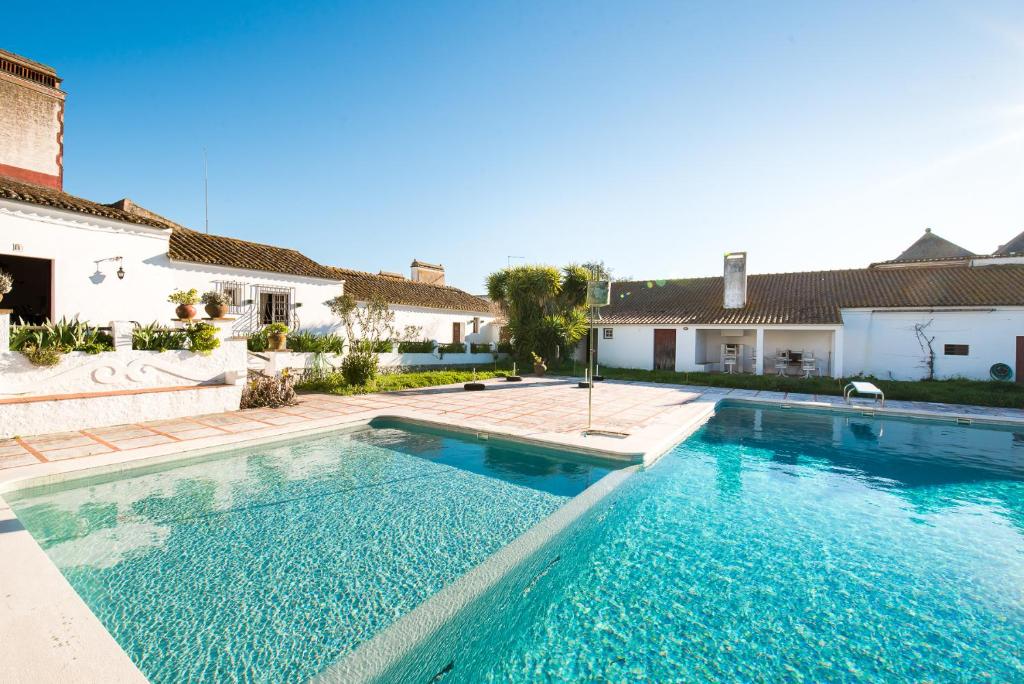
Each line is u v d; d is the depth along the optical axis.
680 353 19.22
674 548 4.16
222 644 2.60
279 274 14.52
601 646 2.88
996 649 2.83
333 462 6.27
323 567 3.49
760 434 8.65
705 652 2.81
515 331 20.78
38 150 13.14
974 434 8.81
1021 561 3.92
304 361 13.05
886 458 7.09
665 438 7.15
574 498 4.71
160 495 4.91
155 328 8.70
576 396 11.91
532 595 3.45
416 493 5.10
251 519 4.35
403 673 2.43
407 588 3.22
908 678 2.59
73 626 2.34
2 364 6.62
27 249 9.22
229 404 8.85
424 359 17.91
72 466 5.09
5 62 12.67
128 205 14.10
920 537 4.38
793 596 3.40
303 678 2.35
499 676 2.64
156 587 3.18
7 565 2.96
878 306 16.14
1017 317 14.24
